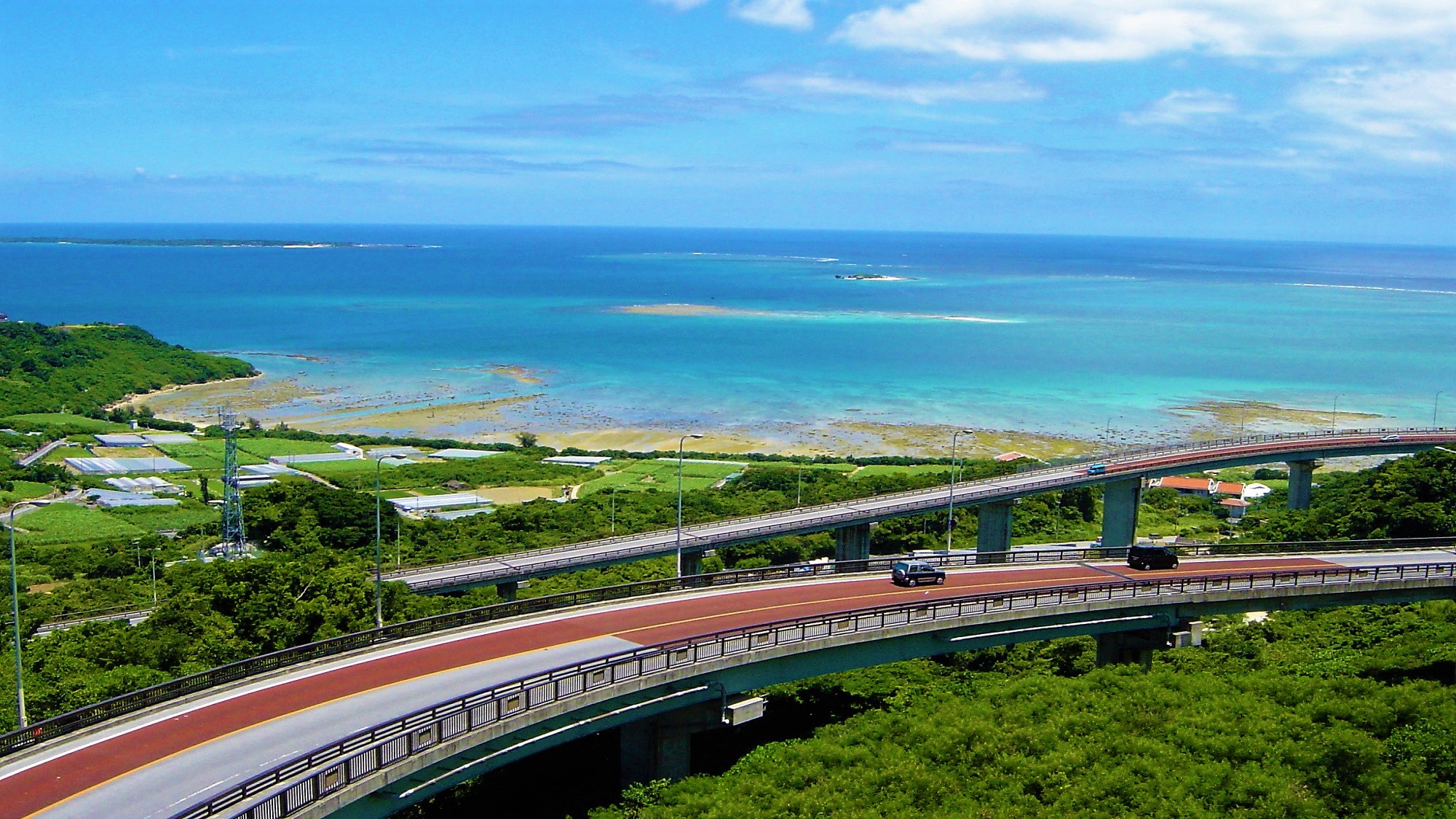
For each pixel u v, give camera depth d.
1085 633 70.38
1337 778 48.31
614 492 139.38
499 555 100.75
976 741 53.97
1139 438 190.12
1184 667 70.06
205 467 167.12
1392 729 52.50
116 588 102.38
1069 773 50.34
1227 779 48.94
